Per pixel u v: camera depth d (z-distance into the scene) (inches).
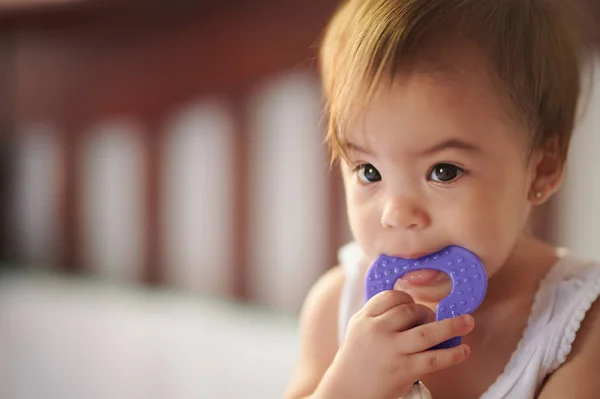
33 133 76.0
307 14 58.1
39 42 73.5
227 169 66.2
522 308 28.6
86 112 72.6
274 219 64.1
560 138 29.2
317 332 32.8
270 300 65.7
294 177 62.2
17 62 74.7
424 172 25.5
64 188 76.1
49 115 74.5
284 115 61.7
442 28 26.0
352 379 25.5
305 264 63.1
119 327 64.9
